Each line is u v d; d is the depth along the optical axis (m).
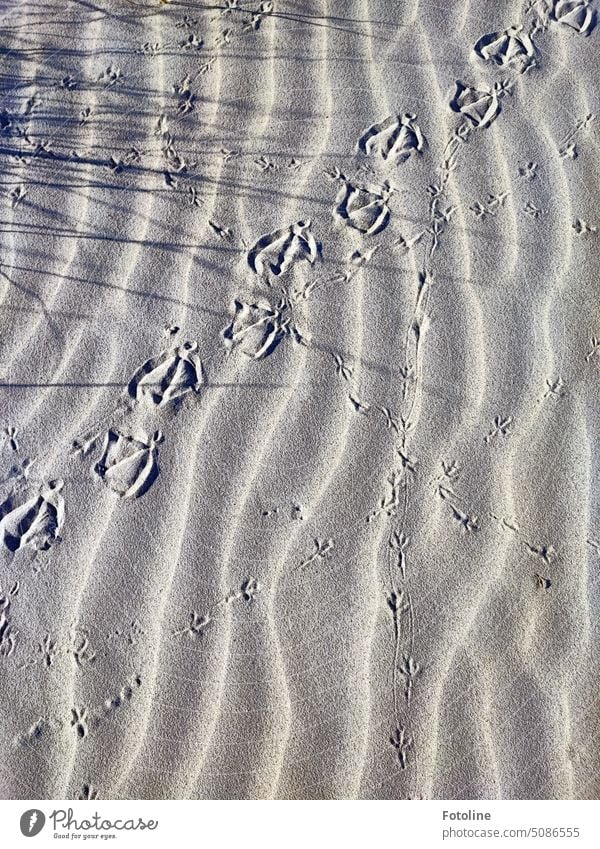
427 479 1.99
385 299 2.25
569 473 1.98
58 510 1.98
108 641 1.82
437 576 1.87
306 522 1.94
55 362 2.17
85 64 2.72
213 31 2.79
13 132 2.58
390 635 1.81
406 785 1.66
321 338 2.19
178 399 2.11
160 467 2.02
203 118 2.60
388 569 1.88
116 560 1.91
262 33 2.78
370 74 2.67
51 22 2.81
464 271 2.29
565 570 1.87
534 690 1.75
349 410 2.08
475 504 1.95
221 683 1.77
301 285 2.28
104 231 2.39
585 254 2.29
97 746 1.72
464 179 2.44
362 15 2.80
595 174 2.43
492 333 2.19
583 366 2.12
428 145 2.51
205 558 1.90
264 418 2.08
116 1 2.82
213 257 2.33
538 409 2.07
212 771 1.69
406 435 2.04
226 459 2.02
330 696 1.75
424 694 1.75
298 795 1.66
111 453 2.04
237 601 1.85
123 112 2.62
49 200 2.45
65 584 1.89
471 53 2.71
